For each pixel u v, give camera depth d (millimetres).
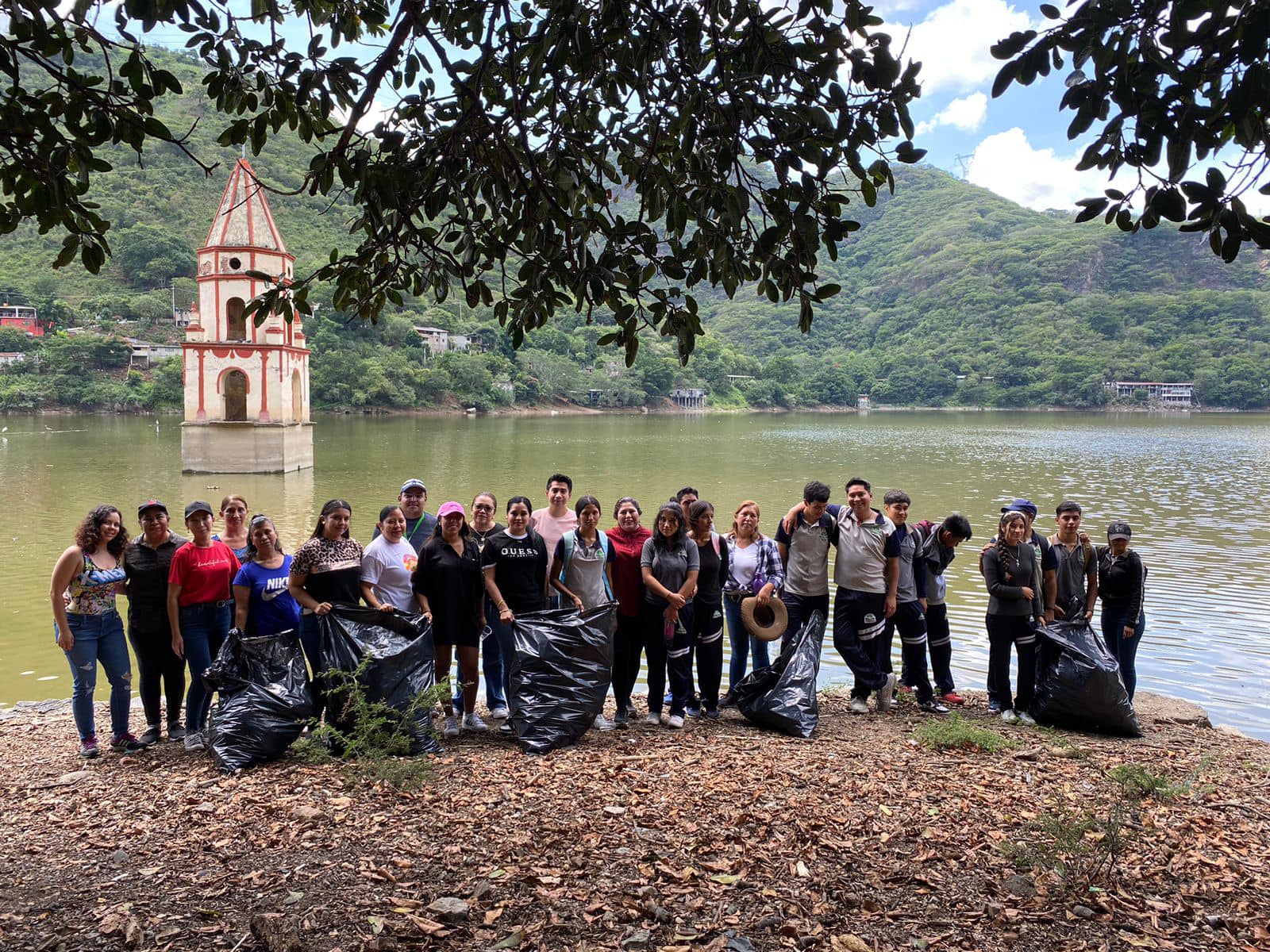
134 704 7586
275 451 31531
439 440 52031
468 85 3891
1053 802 4781
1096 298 178375
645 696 7914
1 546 16672
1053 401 147250
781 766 5281
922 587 7160
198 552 5777
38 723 6707
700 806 4543
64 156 3445
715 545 6633
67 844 4102
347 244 111625
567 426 74500
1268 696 8523
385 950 3133
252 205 31766
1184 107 2742
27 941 3195
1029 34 2854
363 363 84875
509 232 3877
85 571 5551
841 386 154250
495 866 3797
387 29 4457
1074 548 7113
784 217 3344
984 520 20875
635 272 3668
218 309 31422
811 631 6637
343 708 5457
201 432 31281
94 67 92438
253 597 5926
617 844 4047
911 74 3113
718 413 121750
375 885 3631
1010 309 182375
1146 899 3654
